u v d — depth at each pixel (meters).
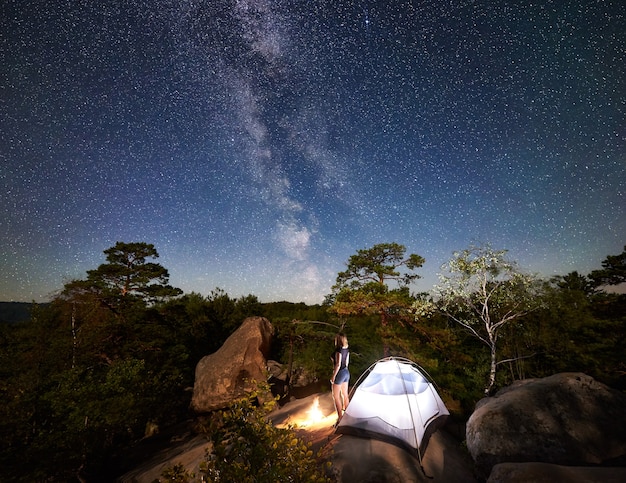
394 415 7.13
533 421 6.79
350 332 18.39
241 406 4.11
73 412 13.28
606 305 15.40
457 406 12.45
